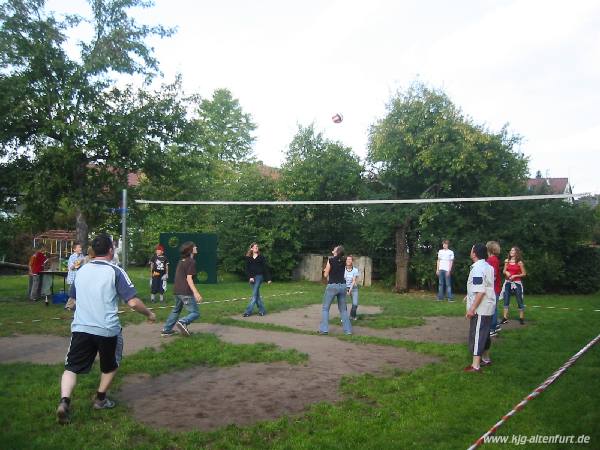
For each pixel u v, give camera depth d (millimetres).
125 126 14133
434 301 14102
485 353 6719
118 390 5441
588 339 8445
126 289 4664
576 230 16859
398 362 6836
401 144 17031
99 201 14398
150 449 3943
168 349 7305
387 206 17359
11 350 7363
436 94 17109
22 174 13961
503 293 10547
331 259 8852
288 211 19594
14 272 24109
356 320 10336
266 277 11078
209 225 21422
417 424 4516
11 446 3957
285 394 5395
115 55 14234
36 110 13328
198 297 8086
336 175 19016
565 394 5375
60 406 4348
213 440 4160
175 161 15070
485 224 17172
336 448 4000
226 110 39375
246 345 7629
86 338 4504
